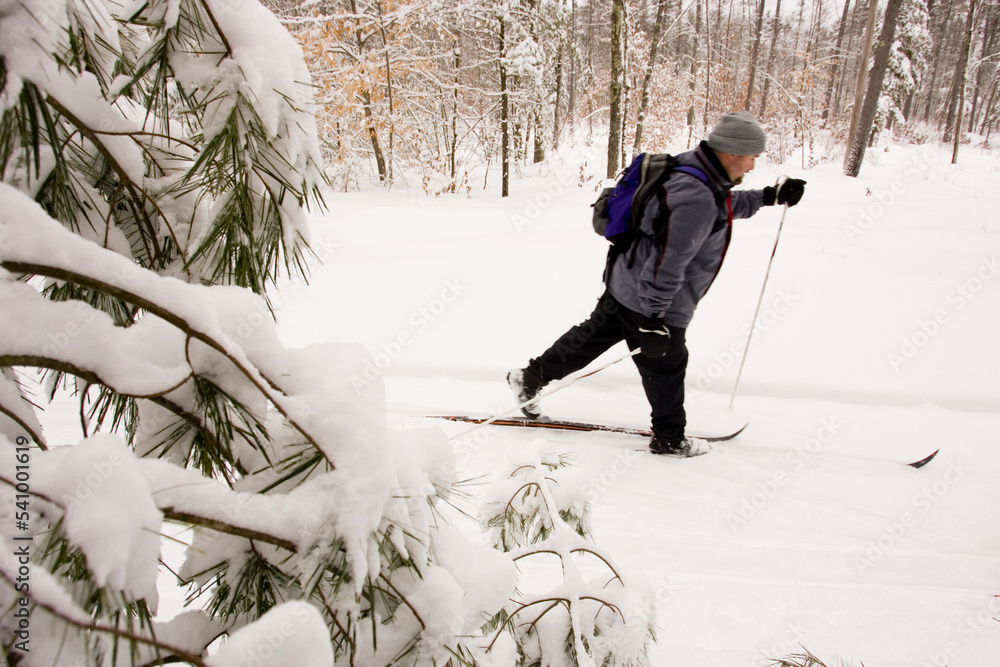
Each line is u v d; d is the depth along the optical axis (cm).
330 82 884
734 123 214
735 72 1997
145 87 94
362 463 71
